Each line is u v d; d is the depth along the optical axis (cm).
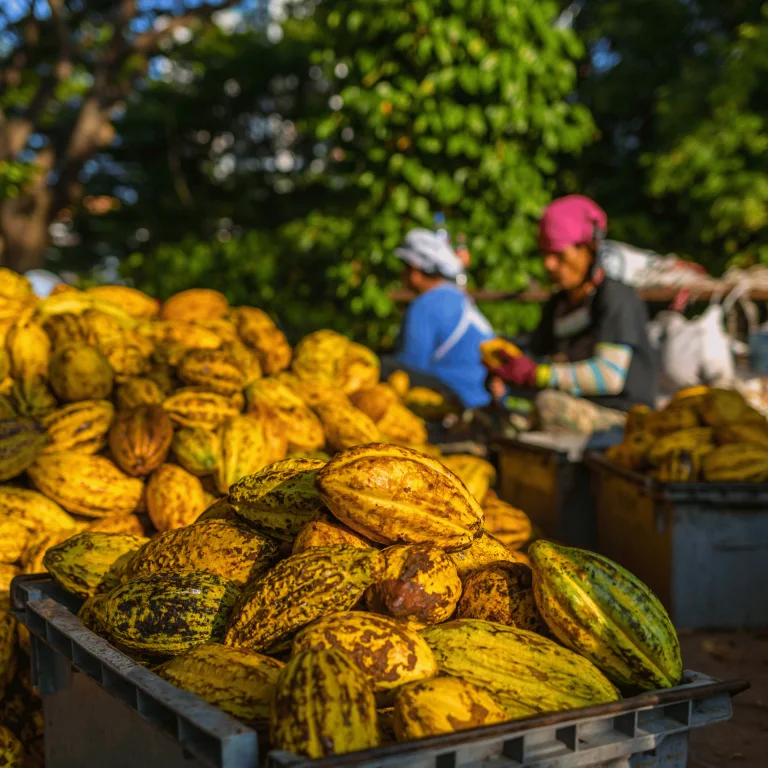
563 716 182
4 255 1659
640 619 207
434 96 882
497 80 887
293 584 212
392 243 905
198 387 392
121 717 219
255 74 2056
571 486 560
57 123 2012
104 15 1881
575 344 664
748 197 1494
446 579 220
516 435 648
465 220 920
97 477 352
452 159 905
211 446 358
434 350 704
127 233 2020
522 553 399
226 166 2227
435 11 869
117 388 404
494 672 200
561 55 955
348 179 997
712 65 1722
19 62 1747
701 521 457
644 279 921
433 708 179
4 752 296
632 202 1750
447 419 626
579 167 1783
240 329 476
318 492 236
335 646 193
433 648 207
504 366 633
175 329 445
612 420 607
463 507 233
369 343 951
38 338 396
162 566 253
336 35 918
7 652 311
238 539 251
